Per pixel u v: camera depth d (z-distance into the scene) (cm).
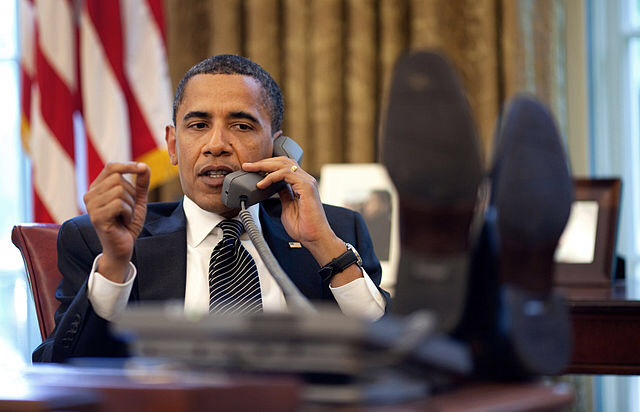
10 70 1048
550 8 932
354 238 586
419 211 261
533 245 270
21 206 1037
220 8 943
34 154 911
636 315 539
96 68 910
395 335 228
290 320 221
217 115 533
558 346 275
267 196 526
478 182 258
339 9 938
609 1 991
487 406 232
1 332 1018
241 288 523
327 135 927
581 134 973
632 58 992
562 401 253
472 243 269
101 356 452
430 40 916
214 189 533
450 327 257
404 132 259
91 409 230
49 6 914
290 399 221
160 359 248
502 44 923
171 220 557
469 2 926
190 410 217
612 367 541
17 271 1024
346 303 524
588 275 688
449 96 257
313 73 938
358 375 223
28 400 232
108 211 432
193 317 234
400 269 265
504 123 273
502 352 264
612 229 700
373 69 933
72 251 534
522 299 266
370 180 739
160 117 912
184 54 948
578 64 973
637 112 990
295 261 550
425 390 246
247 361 233
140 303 514
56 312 526
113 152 901
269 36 941
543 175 271
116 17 919
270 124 552
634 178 988
